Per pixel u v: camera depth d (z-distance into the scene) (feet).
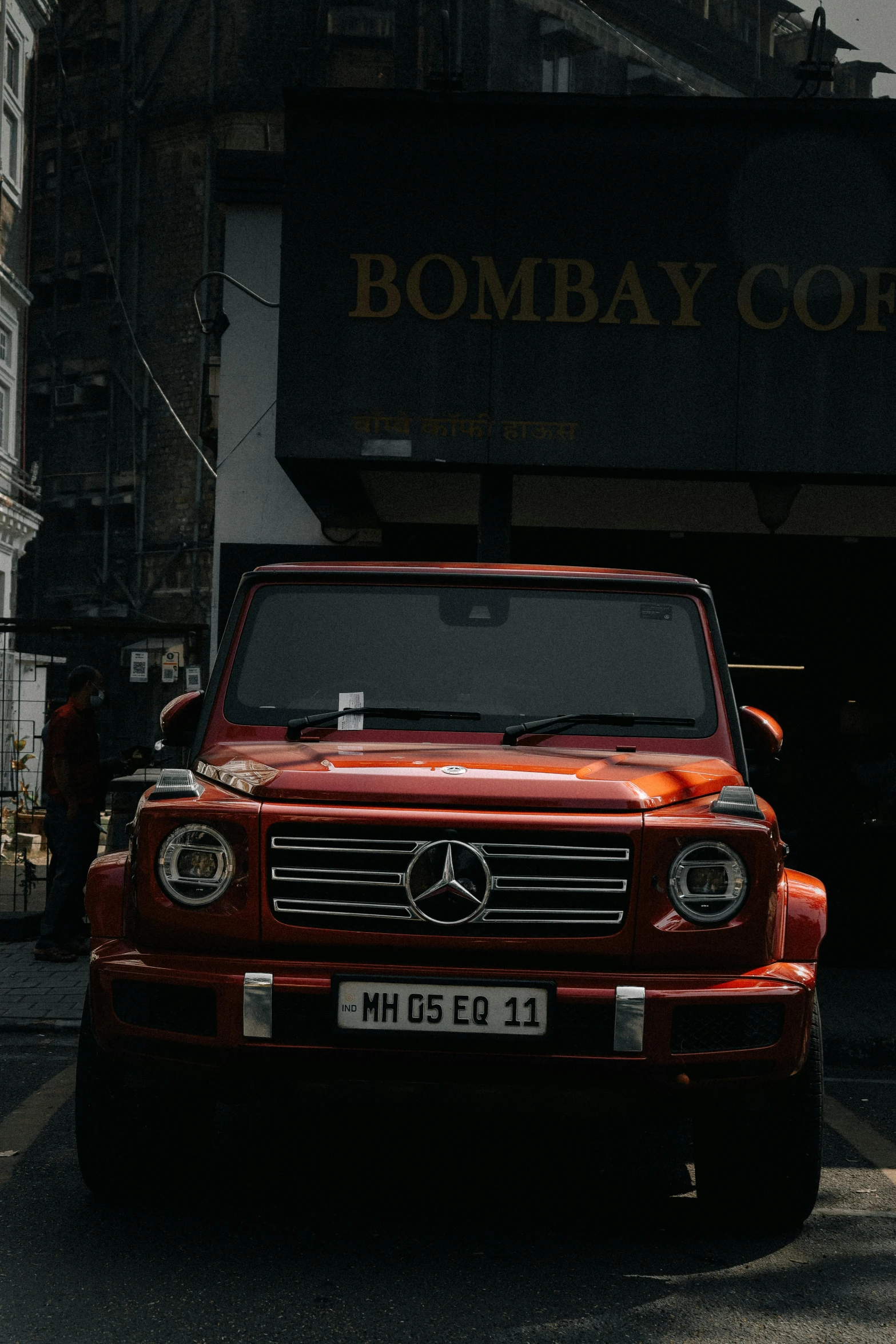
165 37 127.95
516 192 29.86
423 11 116.88
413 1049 12.91
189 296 127.24
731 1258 14.03
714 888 13.19
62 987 28.60
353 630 16.80
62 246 133.08
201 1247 13.97
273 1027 12.96
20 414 112.16
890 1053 25.39
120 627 36.94
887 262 29.91
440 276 29.78
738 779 15.21
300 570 17.19
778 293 29.89
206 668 37.42
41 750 56.95
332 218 29.81
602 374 29.84
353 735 15.87
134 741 122.11
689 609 17.07
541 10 122.11
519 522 38.52
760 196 29.91
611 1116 13.12
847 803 38.40
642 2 135.74
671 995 12.85
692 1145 18.25
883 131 29.94
